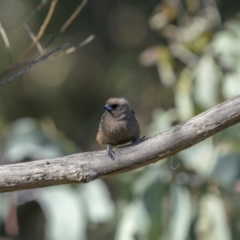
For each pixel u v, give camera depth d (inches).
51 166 297.7
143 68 763.4
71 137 772.6
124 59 776.3
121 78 770.2
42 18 730.2
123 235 453.1
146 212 451.5
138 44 776.9
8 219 477.7
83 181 299.3
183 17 540.1
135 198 462.9
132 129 377.4
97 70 778.2
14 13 730.2
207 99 470.3
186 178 464.1
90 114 780.6
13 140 490.0
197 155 457.4
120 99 382.6
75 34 767.1
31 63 290.4
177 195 453.4
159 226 450.3
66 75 772.6
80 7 326.0
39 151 486.3
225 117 292.5
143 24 781.3
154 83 751.7
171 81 528.1
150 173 463.2
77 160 299.7
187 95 479.5
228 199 465.7
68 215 464.8
